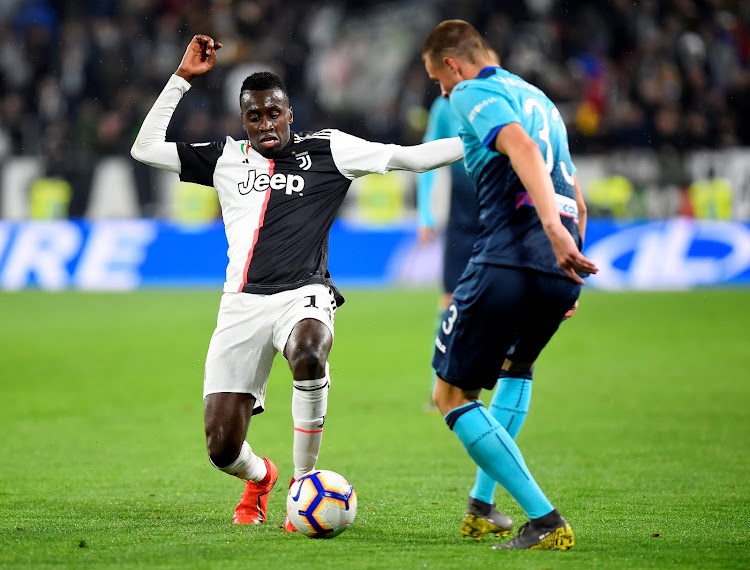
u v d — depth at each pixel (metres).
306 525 14.34
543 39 71.25
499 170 13.63
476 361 13.77
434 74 14.62
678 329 42.91
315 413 15.29
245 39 72.56
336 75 78.81
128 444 23.31
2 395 29.95
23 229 59.44
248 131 16.33
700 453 21.95
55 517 16.14
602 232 57.94
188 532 14.90
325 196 16.23
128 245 59.22
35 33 69.38
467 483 19.25
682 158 58.78
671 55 69.06
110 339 41.22
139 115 66.69
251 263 15.78
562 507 16.92
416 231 59.28
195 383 32.06
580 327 43.97
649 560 12.98
